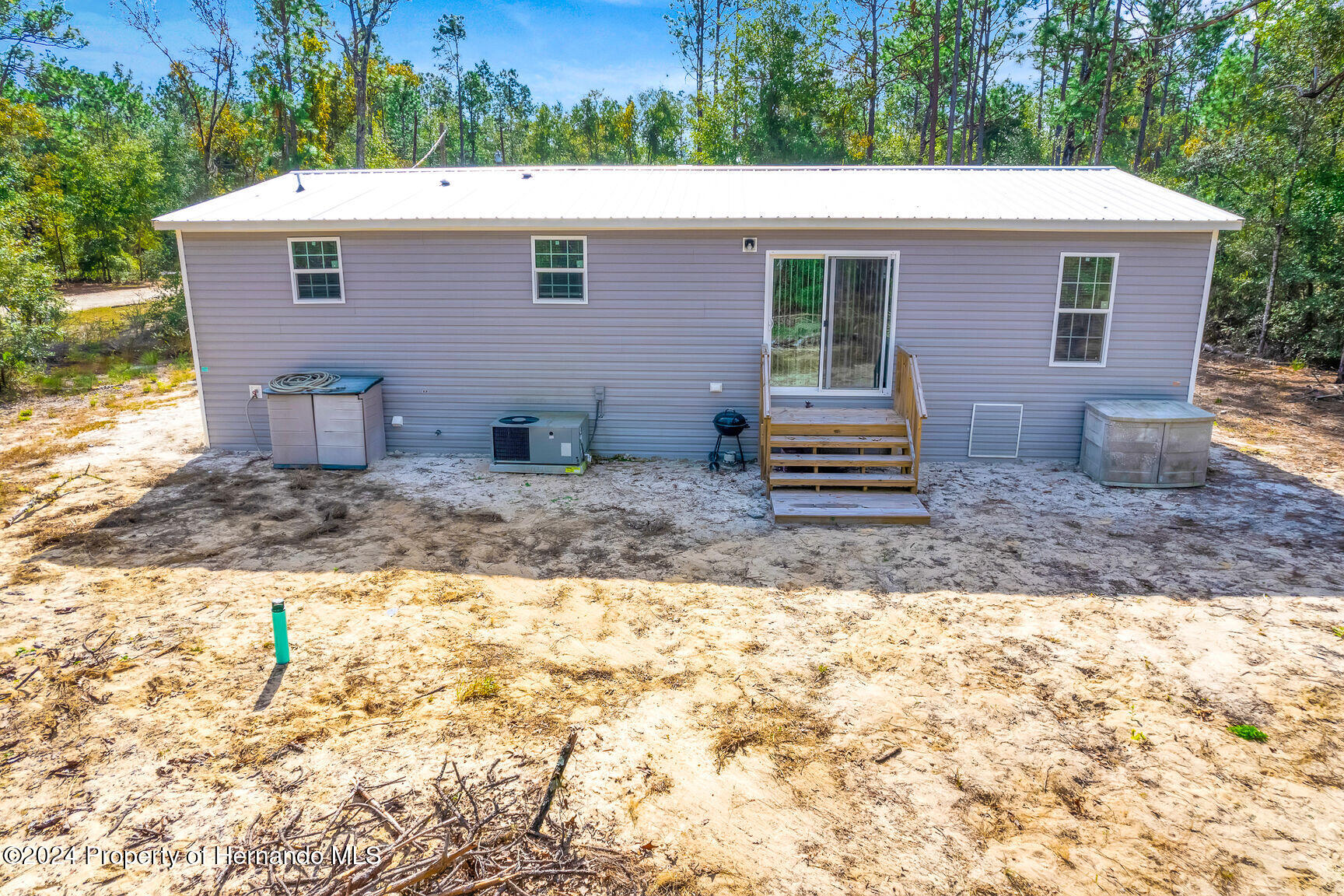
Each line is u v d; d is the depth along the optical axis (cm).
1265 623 706
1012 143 4003
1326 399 1658
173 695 598
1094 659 650
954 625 709
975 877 429
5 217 1795
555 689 611
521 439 1147
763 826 467
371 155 3919
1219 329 2381
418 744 540
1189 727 559
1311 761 522
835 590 783
